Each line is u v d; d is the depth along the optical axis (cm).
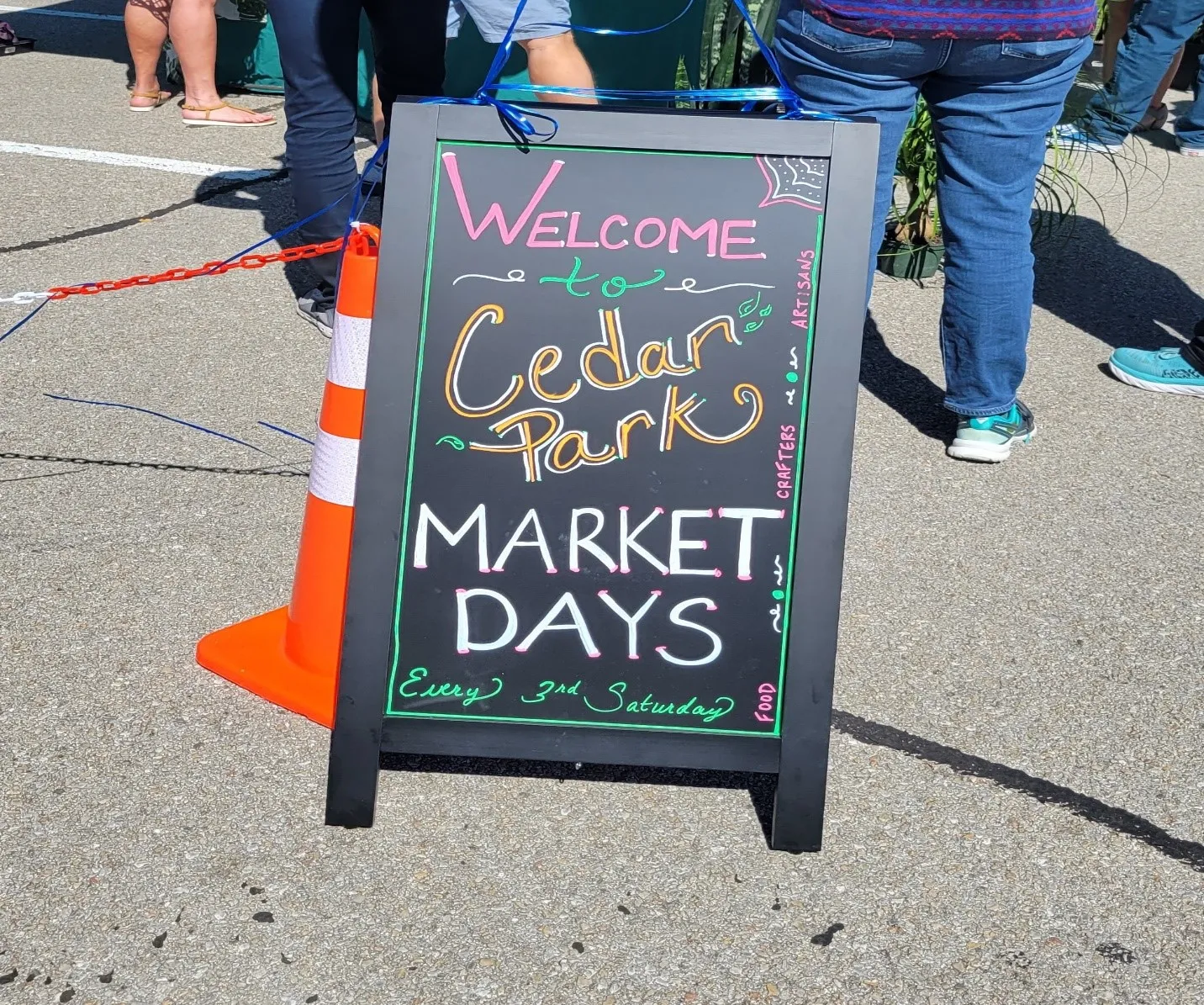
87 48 853
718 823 234
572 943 207
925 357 441
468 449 223
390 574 222
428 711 226
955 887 221
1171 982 203
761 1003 197
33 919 207
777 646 224
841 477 220
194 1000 194
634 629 225
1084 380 430
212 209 552
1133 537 336
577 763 241
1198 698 274
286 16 389
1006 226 336
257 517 326
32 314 416
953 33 292
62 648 273
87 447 357
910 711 266
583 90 232
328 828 229
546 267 221
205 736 250
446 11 438
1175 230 582
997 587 312
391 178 219
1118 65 678
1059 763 253
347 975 200
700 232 220
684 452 223
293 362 417
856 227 218
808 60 309
